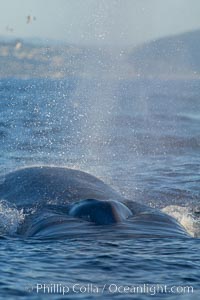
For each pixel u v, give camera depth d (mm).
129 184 87312
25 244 53156
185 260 47688
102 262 46875
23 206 64625
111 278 43188
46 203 64312
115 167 100938
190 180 90875
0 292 40000
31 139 130625
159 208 74562
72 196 65312
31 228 59188
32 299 38750
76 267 45656
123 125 163125
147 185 86562
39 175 70312
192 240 54156
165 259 47875
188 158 112812
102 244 52062
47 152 113938
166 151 120938
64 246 51781
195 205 75750
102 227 56781
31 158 106188
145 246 51656
